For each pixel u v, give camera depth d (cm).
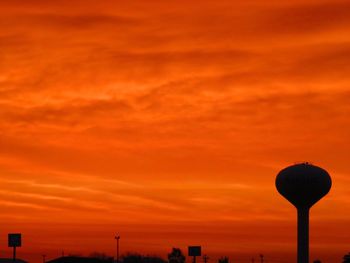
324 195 15525
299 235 15638
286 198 15850
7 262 18138
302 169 15425
